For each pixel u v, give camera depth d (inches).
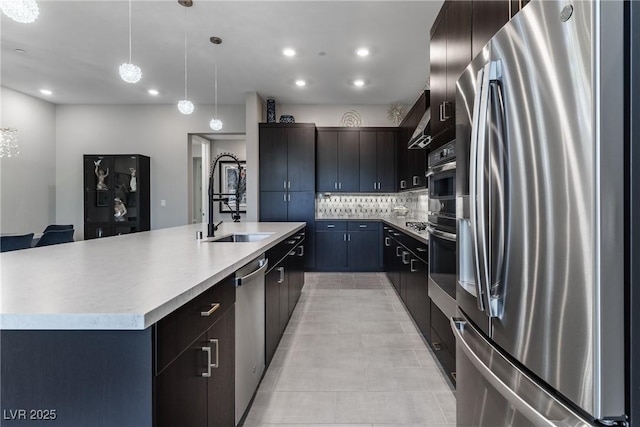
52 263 56.6
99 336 33.4
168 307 35.6
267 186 224.4
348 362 97.7
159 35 140.0
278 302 103.9
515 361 39.5
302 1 116.6
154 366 33.6
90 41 145.3
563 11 30.7
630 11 27.8
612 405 27.6
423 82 194.1
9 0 74.1
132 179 229.9
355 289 179.9
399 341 112.3
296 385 85.5
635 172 27.6
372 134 231.6
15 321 31.7
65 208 239.3
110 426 33.1
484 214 42.9
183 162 239.1
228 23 130.5
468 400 52.4
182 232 113.6
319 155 232.1
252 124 215.0
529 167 35.7
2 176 201.8
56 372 33.3
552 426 30.3
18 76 185.6
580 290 29.2
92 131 239.3
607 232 27.6
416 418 72.6
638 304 27.5
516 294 38.3
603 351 27.6
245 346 69.7
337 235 227.3
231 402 60.4
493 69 41.6
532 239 35.4
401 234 152.0
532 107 35.1
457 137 58.9
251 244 81.9
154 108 238.4
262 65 170.4
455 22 80.7
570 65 30.0
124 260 59.3
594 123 27.7
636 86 27.6
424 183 164.2
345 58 161.9
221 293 55.2
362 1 116.3
